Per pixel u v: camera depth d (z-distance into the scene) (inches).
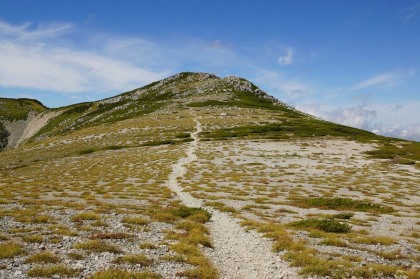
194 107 7249.0
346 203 1473.9
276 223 1093.1
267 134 4495.6
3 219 929.5
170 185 1961.1
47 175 2465.6
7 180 2239.2
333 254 741.9
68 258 631.8
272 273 633.0
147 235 859.4
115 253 687.1
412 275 622.5
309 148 3644.2
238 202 1482.5
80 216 999.0
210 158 3019.2
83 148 4126.5
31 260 598.2
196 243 807.1
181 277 582.9
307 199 1551.4
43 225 892.6
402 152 3472.0
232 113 6417.3
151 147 3865.7
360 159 3122.5
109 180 2156.7
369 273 624.7
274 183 2058.3
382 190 1905.8
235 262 699.4
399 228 1100.5
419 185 2081.7
